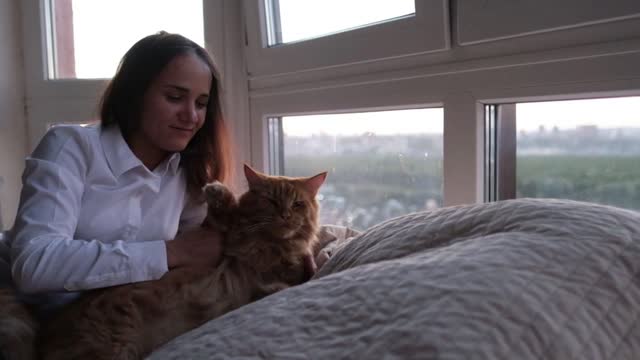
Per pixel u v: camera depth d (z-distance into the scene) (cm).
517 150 126
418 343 50
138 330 101
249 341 61
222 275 114
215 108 132
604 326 53
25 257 90
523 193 126
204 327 74
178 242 110
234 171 168
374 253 82
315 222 137
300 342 58
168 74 111
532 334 50
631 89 96
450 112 126
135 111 117
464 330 50
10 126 208
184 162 134
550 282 55
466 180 125
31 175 101
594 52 99
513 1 108
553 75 106
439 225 81
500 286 54
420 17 127
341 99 154
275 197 126
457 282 57
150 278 100
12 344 90
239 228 121
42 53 207
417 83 133
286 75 172
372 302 60
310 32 168
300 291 71
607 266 58
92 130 115
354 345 54
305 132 182
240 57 188
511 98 115
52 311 109
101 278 95
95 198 110
